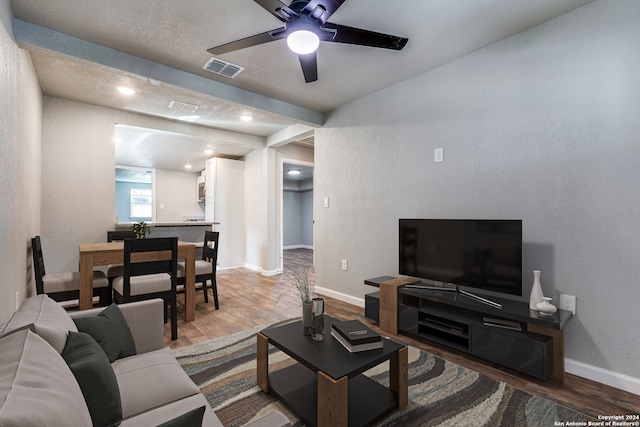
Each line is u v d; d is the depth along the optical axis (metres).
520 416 1.68
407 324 2.75
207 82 3.12
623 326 1.93
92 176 3.78
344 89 3.39
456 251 2.55
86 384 1.00
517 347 2.06
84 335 1.20
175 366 1.48
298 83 3.24
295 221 11.28
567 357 2.14
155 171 7.42
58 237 3.57
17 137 2.13
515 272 2.22
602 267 2.00
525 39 2.34
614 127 1.96
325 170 4.09
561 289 2.16
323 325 1.85
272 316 3.28
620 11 1.94
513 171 2.40
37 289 2.65
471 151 2.65
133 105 3.81
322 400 1.48
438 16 2.15
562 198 2.16
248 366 2.21
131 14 2.12
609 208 1.97
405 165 3.16
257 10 2.09
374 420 1.60
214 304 3.61
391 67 2.89
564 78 2.15
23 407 0.62
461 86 2.71
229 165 6.12
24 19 2.14
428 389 1.94
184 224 4.97
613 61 1.96
